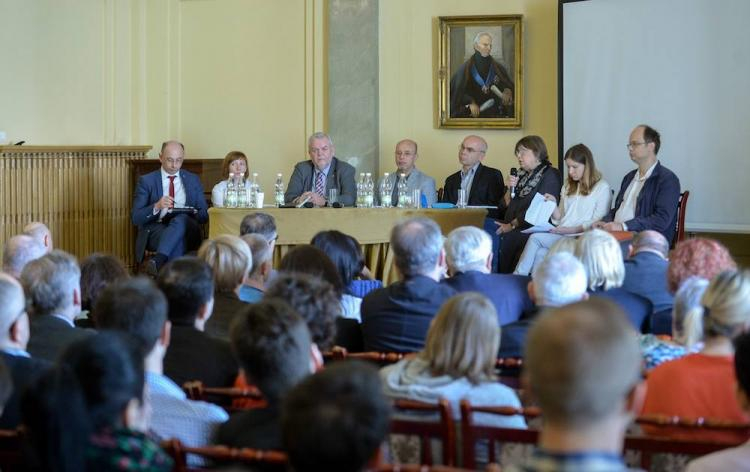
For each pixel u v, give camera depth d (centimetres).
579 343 184
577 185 927
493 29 1102
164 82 1205
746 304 336
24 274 434
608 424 186
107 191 1125
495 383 342
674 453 296
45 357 413
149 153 1205
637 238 564
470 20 1103
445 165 1130
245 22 1188
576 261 421
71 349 258
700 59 991
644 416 303
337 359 396
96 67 1162
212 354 390
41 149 1025
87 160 1093
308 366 295
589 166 921
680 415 335
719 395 334
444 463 309
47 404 235
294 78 1173
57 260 436
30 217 1024
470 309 339
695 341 393
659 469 303
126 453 243
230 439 288
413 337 451
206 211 1050
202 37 1199
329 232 559
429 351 343
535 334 191
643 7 1012
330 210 861
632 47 1020
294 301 380
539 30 1098
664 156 1012
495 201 1017
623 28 1023
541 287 418
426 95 1130
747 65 970
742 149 977
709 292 343
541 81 1101
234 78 1192
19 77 1054
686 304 400
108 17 1173
